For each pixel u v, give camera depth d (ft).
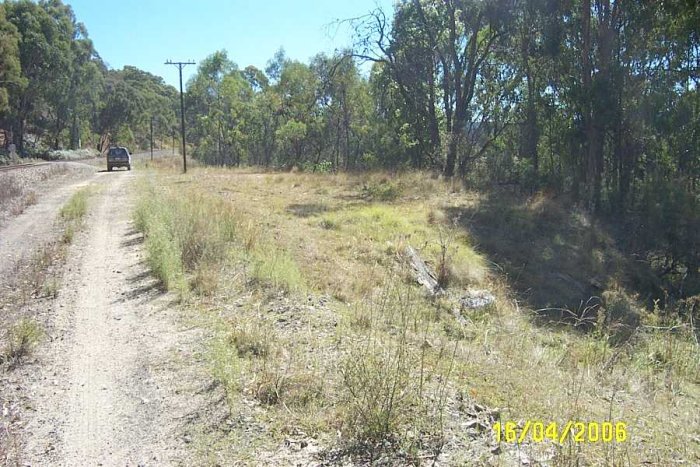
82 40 236.63
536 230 55.88
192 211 39.04
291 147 175.22
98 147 306.76
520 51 85.30
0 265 32.01
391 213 53.01
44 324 21.48
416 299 28.32
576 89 69.67
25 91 181.68
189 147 266.57
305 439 13.01
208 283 25.66
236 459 12.33
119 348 19.08
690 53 65.82
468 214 57.11
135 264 31.14
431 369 16.96
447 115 96.12
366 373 14.11
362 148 162.50
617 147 72.02
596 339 27.66
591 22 74.13
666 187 57.88
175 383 16.20
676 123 64.85
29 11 185.88
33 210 53.21
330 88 145.89
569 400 15.35
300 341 19.21
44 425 14.03
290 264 28.63
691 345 26.66
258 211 51.13
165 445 13.01
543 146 95.45
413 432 12.94
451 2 86.69
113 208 53.62
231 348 18.19
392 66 93.71
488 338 23.45
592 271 48.49
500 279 40.52
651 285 49.49
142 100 319.88
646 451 12.75
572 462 11.53
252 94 199.21
